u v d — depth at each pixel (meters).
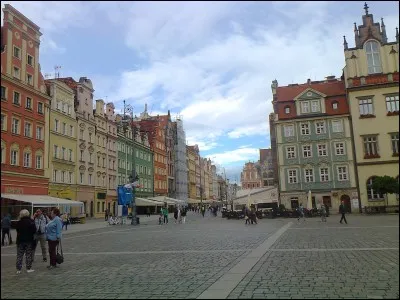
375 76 59.41
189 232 28.28
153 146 95.25
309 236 21.66
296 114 63.88
